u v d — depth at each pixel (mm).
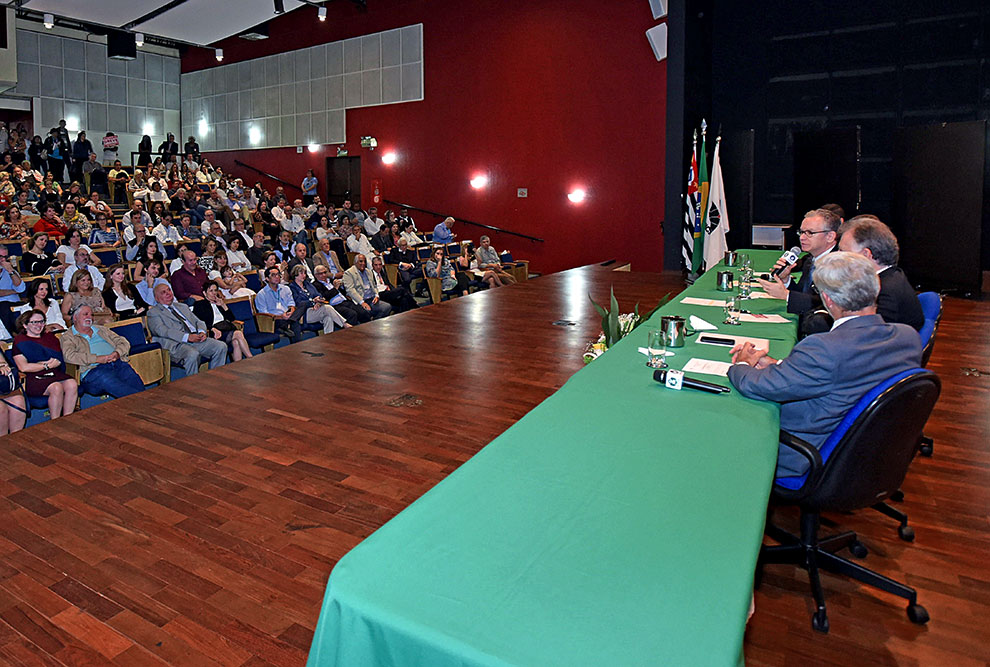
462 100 13359
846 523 2775
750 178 9875
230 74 17328
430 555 1276
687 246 7719
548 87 12336
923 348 3066
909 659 1969
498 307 6809
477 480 1612
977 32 9273
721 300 4281
